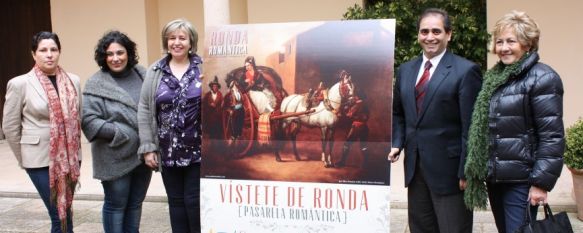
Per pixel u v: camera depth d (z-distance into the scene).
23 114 3.56
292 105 2.91
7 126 3.54
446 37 2.90
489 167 2.73
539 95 2.63
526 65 2.65
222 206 3.05
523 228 2.65
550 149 2.60
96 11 8.59
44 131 3.53
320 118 2.87
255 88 2.96
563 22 6.87
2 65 9.60
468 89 2.83
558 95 2.64
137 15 8.46
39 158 3.54
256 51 2.97
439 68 2.91
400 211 4.89
